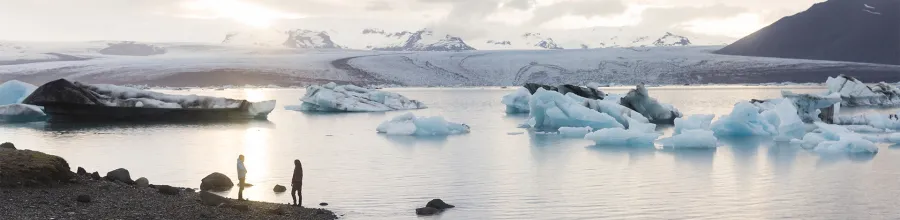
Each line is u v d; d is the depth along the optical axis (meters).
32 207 16.91
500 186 24.72
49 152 35.75
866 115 54.22
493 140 42.19
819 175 27.41
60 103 56.88
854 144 35.12
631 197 22.52
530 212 20.19
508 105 76.12
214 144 39.94
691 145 37.41
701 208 20.78
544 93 53.16
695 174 27.61
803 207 21.05
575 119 50.94
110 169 29.42
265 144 40.06
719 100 108.25
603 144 39.19
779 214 20.08
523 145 39.09
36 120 58.09
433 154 34.72
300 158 33.03
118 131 48.38
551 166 30.08
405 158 33.03
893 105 86.88
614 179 26.31
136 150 36.59
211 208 18.27
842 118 54.56
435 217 19.44
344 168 29.45
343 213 19.86
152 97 60.00
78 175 21.17
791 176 27.11
